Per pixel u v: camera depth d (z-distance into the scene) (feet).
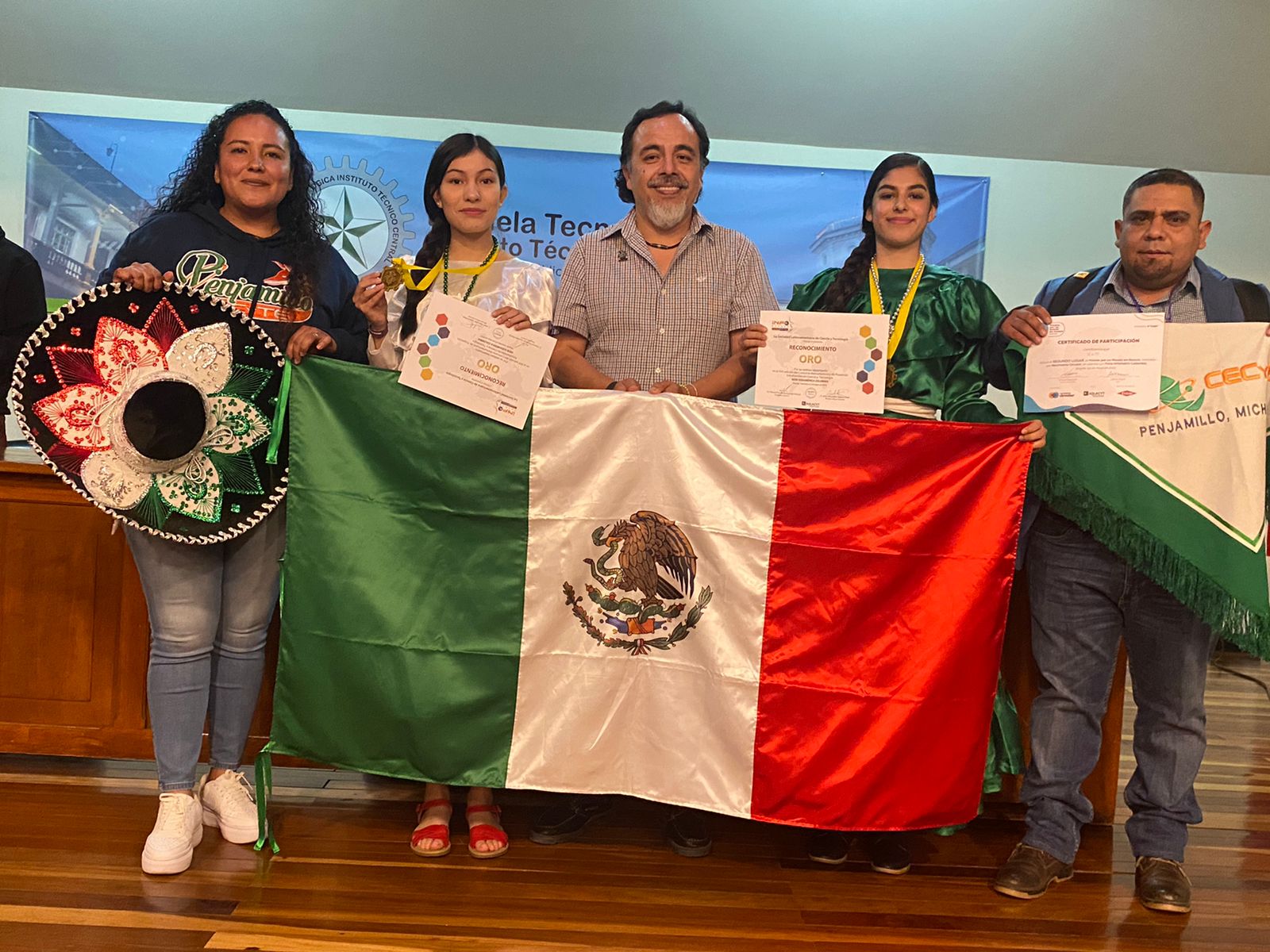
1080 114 14.06
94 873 6.22
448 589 6.56
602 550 6.61
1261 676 14.96
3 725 7.79
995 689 6.48
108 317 6.18
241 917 5.75
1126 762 10.21
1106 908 6.55
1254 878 7.22
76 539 7.70
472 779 6.53
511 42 13.12
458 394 6.43
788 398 6.78
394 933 5.66
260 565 6.72
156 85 13.83
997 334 7.08
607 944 5.68
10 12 12.74
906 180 7.25
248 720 6.96
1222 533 6.35
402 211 14.52
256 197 6.81
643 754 6.59
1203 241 6.66
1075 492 6.58
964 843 7.56
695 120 7.72
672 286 7.75
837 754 6.38
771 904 6.34
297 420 6.44
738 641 6.50
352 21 12.78
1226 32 12.51
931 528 6.42
